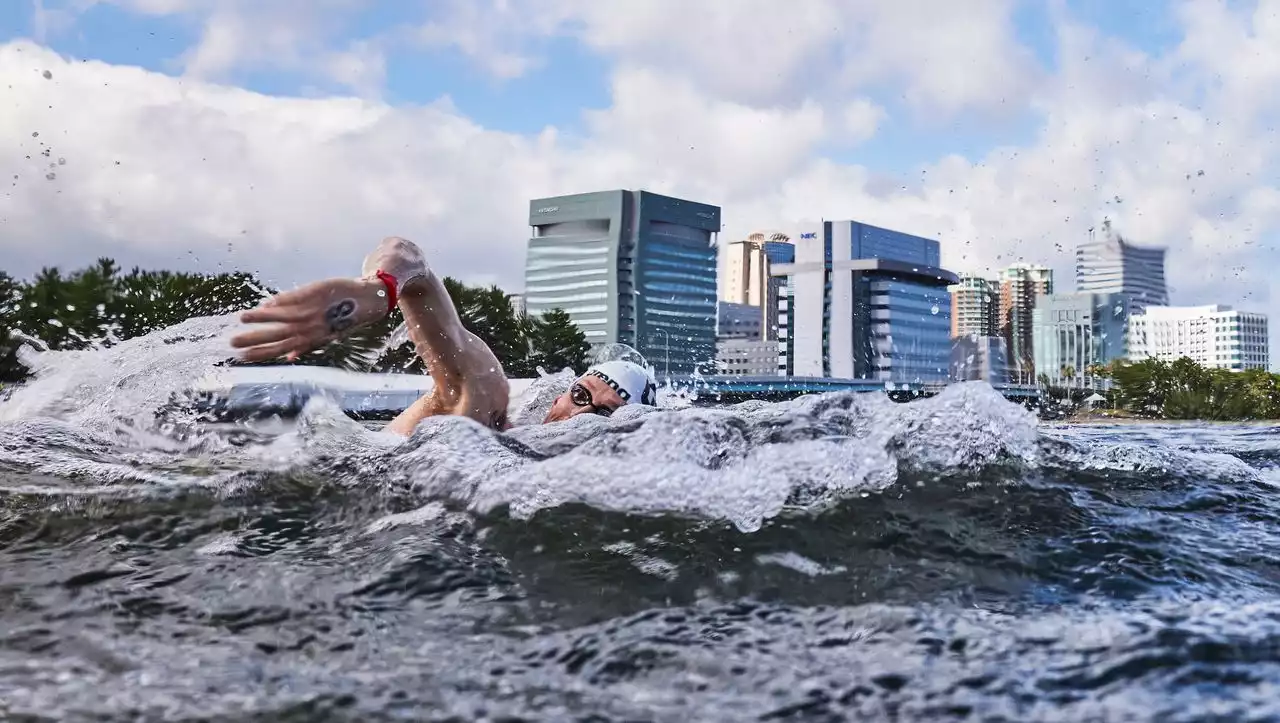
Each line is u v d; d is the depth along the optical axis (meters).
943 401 2.22
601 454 1.94
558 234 123.69
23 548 1.59
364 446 2.30
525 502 1.72
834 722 0.89
